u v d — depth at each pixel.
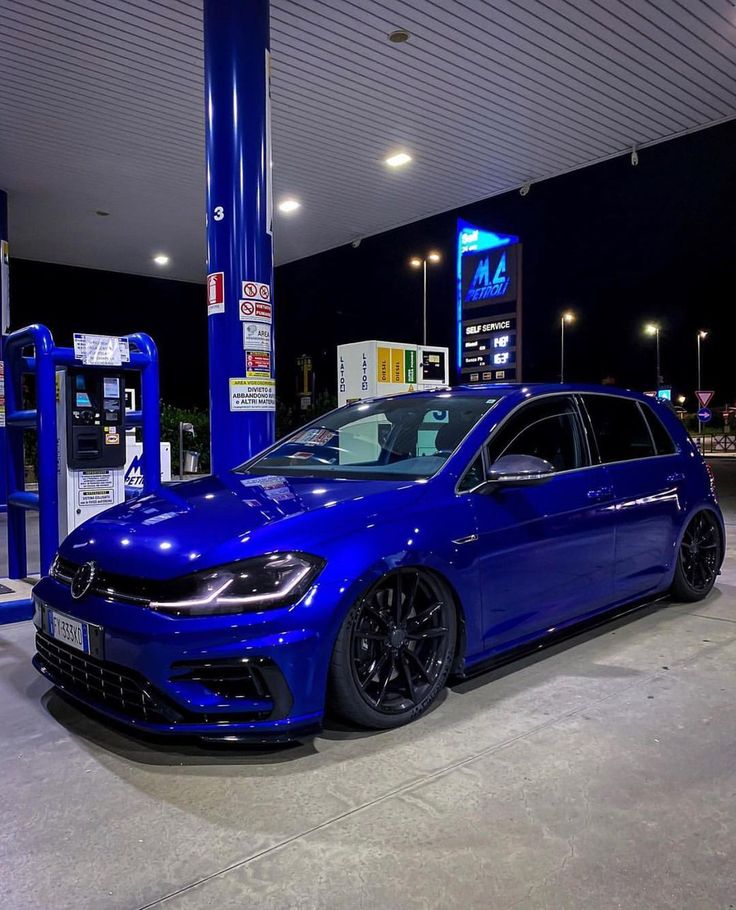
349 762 2.85
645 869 2.18
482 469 3.63
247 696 2.76
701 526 5.08
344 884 2.12
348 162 10.12
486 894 2.07
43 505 5.04
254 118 5.79
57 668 3.23
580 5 6.57
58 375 5.31
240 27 5.73
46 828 2.44
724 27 6.94
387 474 3.65
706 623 4.63
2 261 10.92
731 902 2.04
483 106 8.48
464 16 6.74
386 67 7.59
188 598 2.75
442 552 3.20
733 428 47.84
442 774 2.74
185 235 13.59
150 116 8.50
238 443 5.81
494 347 15.94
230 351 5.80
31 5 6.35
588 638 4.35
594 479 4.15
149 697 2.73
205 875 2.18
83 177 10.47
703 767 2.79
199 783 2.72
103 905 2.05
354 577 2.88
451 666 3.32
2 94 7.93
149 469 5.61
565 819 2.44
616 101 8.39
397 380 8.14
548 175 10.66
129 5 6.39
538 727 3.13
